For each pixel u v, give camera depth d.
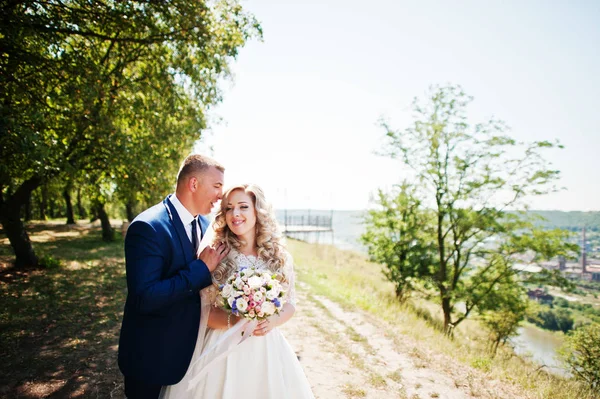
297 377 2.59
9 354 4.74
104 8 7.11
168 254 2.18
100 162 10.38
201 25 7.91
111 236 20.30
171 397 2.27
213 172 2.34
